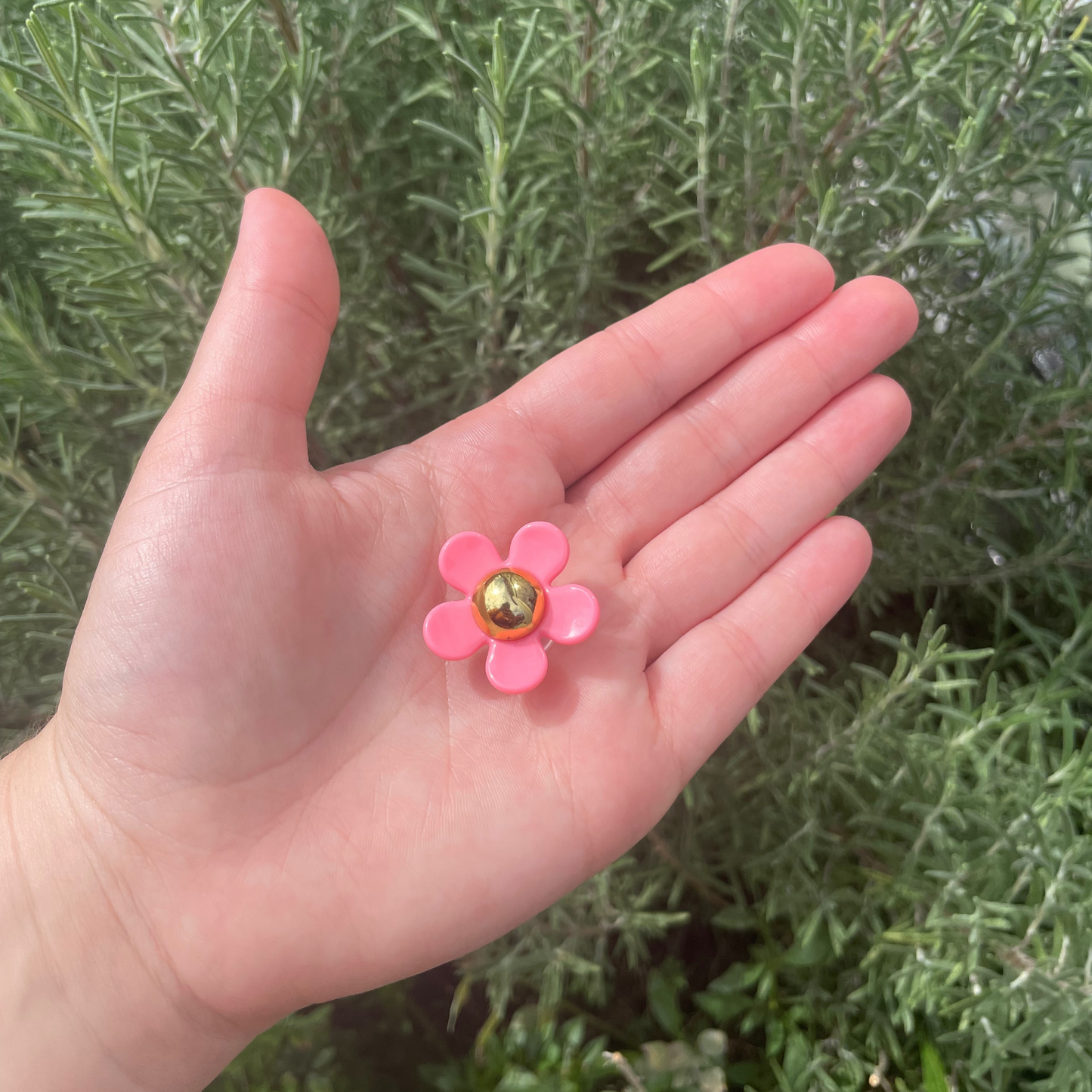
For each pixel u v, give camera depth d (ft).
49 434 0.75
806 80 0.64
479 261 0.67
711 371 0.68
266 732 0.54
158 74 0.59
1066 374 0.71
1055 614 0.77
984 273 0.71
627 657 0.62
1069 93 0.68
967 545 0.76
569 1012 0.74
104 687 0.53
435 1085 0.74
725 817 0.74
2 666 0.72
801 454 0.67
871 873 0.67
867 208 0.71
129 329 0.69
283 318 0.53
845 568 0.65
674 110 0.73
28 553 0.69
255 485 0.53
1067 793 0.61
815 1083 0.66
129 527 0.53
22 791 0.55
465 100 0.72
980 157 0.66
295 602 0.54
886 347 0.67
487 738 0.58
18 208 0.74
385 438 0.79
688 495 0.68
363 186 0.73
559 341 0.73
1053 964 0.57
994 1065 0.60
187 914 0.53
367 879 0.54
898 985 0.63
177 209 0.68
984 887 0.63
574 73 0.69
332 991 0.54
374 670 0.58
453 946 0.55
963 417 0.75
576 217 0.71
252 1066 0.69
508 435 0.65
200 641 0.53
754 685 0.63
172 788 0.53
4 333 0.63
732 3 0.67
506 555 0.64
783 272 0.66
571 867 0.56
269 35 0.67
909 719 0.73
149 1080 0.55
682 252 0.77
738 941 0.76
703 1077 0.68
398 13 0.68
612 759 0.58
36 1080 0.53
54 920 0.53
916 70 0.65
